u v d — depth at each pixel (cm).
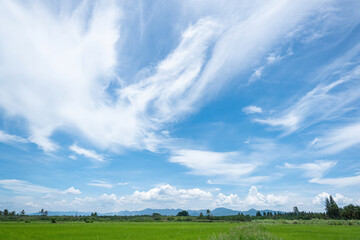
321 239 2159
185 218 11806
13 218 10531
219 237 1934
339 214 10300
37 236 2630
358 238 2200
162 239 2311
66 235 2741
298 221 7088
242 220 10869
